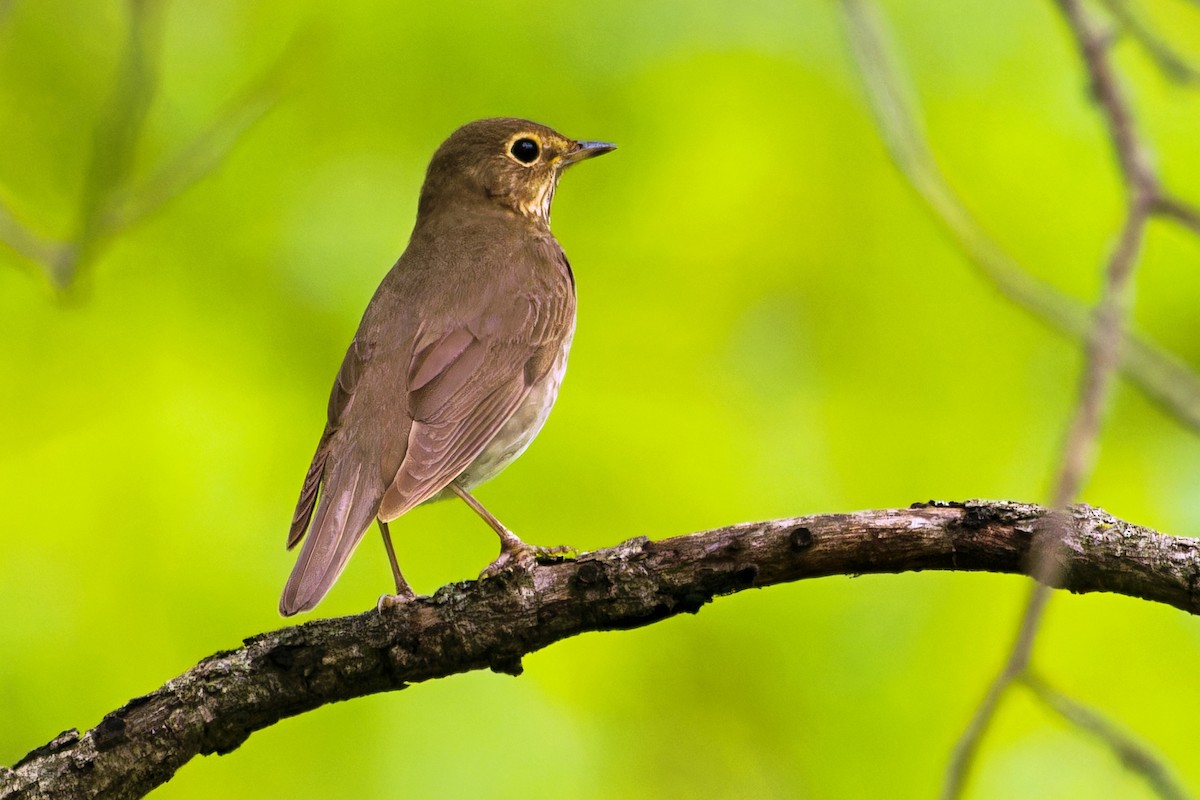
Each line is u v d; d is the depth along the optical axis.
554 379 11.51
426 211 12.66
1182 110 13.34
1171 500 12.03
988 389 12.51
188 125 13.02
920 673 11.70
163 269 12.45
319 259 12.66
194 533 11.70
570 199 12.98
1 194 12.47
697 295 12.70
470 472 11.18
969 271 12.60
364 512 10.27
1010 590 11.70
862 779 11.67
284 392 12.12
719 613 11.94
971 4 13.50
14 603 11.45
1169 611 11.62
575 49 13.11
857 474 12.37
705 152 12.88
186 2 13.23
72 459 11.77
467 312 11.27
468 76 13.08
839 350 12.65
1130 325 10.45
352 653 8.60
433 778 11.73
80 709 11.31
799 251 12.78
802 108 12.92
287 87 12.51
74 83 13.05
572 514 11.94
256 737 11.73
